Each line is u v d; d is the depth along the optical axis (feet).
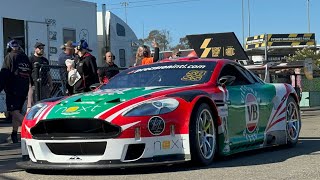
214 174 17.25
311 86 72.49
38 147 17.93
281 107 24.23
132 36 66.64
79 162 17.31
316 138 29.07
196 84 20.44
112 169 18.52
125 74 22.82
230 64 22.49
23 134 18.80
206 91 19.57
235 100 20.90
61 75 31.73
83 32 56.54
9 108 29.99
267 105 23.17
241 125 21.18
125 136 16.94
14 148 28.07
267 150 24.07
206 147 19.01
